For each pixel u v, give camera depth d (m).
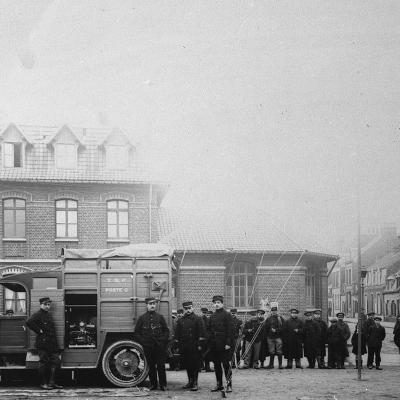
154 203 33.09
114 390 13.55
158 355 13.84
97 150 33.06
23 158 32.12
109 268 14.55
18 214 31.88
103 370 14.07
